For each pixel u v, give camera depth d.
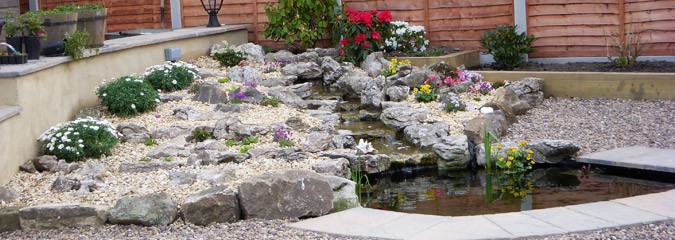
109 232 8.27
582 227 7.95
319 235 8.04
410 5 13.02
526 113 11.08
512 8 12.49
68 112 10.40
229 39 13.42
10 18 10.29
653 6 11.80
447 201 9.04
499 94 11.05
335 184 8.74
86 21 10.84
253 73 12.02
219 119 10.63
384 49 12.78
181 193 8.76
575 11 12.23
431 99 11.28
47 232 8.32
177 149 9.78
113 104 10.62
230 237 8.07
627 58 11.87
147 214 8.36
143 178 9.14
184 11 14.04
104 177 9.21
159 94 11.14
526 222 8.12
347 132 10.54
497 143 10.15
